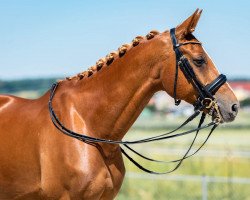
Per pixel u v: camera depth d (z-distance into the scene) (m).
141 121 36.97
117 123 4.82
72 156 4.64
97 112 4.82
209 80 4.61
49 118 4.85
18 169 4.91
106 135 4.84
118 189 4.97
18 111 5.14
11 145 4.96
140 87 4.77
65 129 4.70
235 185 11.58
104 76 4.86
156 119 39.97
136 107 4.80
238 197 10.30
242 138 21.12
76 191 4.63
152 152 16.34
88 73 4.96
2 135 5.05
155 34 4.83
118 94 4.78
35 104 5.12
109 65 4.88
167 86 4.71
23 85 73.62
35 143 4.83
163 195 10.88
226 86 4.65
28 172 4.87
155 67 4.73
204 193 8.67
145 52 4.75
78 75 5.02
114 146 4.83
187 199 10.42
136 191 11.30
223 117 4.61
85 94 4.88
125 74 4.78
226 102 4.60
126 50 4.86
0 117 5.18
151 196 10.84
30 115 5.01
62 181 4.68
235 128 26.95
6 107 5.25
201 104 4.63
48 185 4.74
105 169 4.77
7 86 73.75
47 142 4.76
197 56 4.60
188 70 4.59
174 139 22.44
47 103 4.99
